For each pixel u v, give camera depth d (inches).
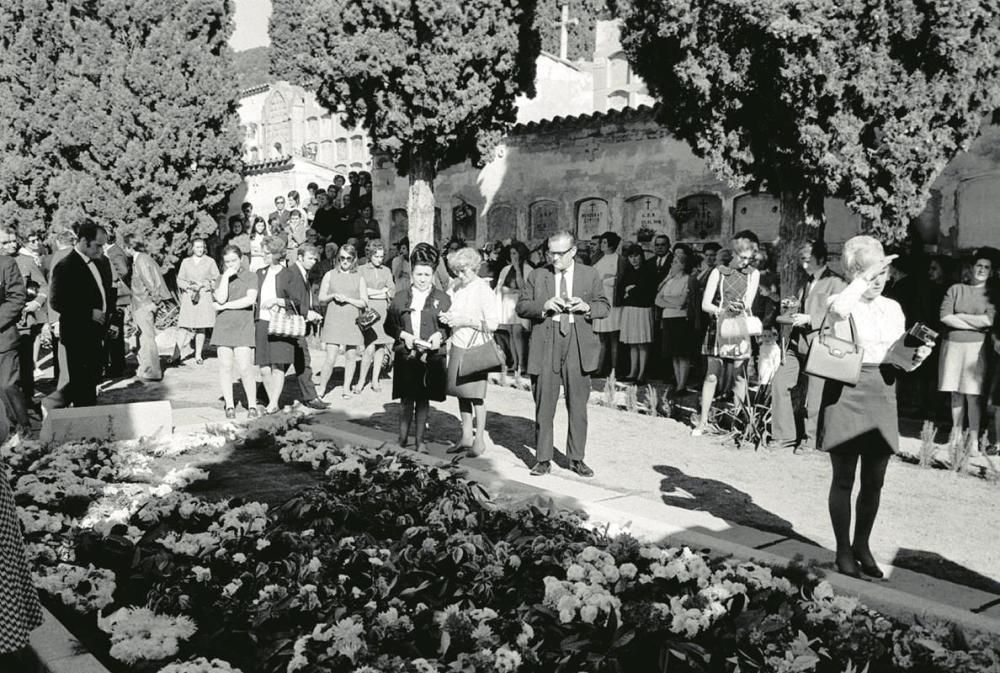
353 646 149.7
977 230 464.1
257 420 356.2
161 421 343.0
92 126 794.2
